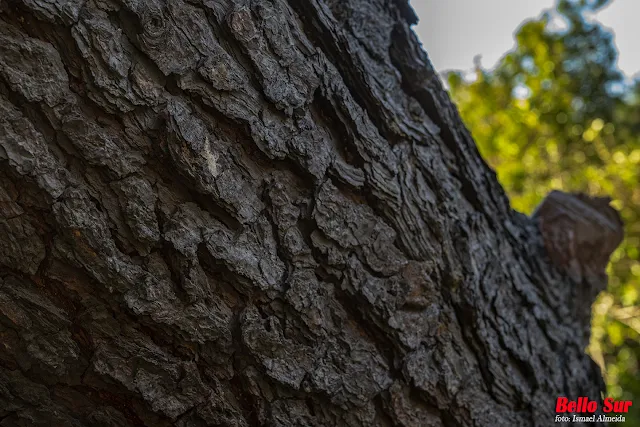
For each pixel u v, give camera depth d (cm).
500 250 119
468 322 111
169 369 98
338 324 103
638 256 313
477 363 112
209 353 99
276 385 101
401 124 109
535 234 131
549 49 364
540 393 117
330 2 109
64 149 94
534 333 119
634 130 367
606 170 318
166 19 96
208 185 97
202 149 97
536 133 342
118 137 95
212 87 97
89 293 96
